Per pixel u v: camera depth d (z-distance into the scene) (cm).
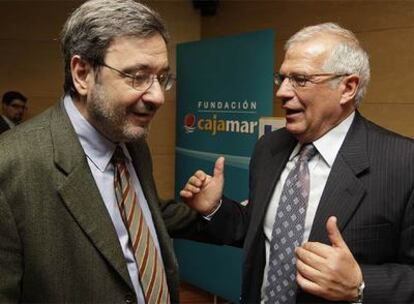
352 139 130
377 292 111
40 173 98
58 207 98
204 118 336
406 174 121
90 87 101
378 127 139
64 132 104
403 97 246
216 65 322
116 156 114
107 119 102
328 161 132
